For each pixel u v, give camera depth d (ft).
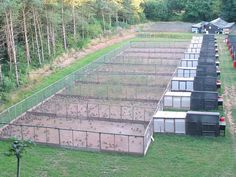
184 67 269.03
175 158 145.18
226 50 369.71
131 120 181.68
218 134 163.73
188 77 245.86
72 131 158.10
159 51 361.10
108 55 326.03
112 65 303.48
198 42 394.11
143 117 186.80
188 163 141.08
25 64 268.21
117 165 141.08
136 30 523.70
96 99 218.79
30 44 298.76
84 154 150.61
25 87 237.66
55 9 324.80
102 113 194.18
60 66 294.46
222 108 197.98
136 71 280.72
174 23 603.67
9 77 238.07
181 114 172.76
